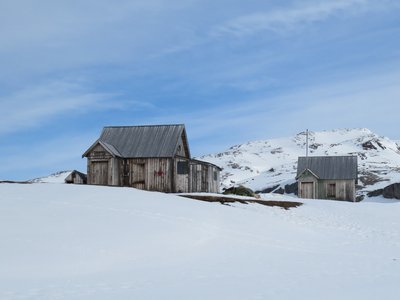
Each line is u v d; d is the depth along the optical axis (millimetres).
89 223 21062
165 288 12492
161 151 41688
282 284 13000
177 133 43250
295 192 84125
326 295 11422
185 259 17219
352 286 12695
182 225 22781
